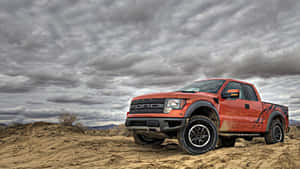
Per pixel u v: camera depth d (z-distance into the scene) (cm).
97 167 470
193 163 457
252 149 543
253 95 715
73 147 669
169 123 533
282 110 794
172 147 682
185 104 539
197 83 716
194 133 550
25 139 800
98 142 737
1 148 703
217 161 454
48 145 702
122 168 450
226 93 601
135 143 701
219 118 589
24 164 532
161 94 569
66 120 1123
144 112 572
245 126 649
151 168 439
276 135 756
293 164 420
